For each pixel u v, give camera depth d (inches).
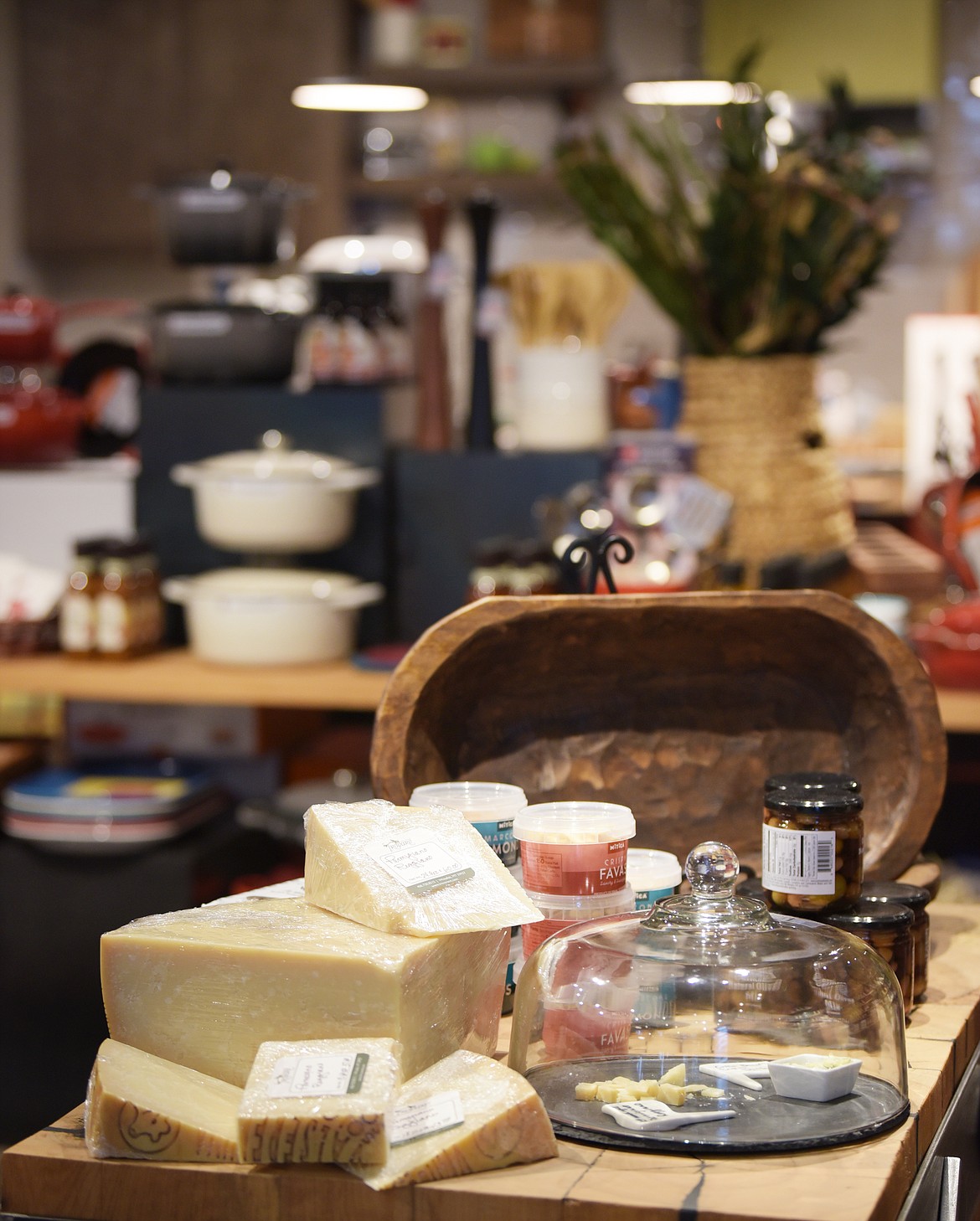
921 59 215.3
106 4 212.7
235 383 117.6
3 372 122.3
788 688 57.2
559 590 102.0
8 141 213.8
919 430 137.4
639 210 106.0
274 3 210.1
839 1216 34.8
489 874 42.5
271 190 111.6
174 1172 37.4
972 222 223.5
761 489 105.7
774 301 104.3
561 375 114.3
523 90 229.9
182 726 116.4
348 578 114.8
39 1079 112.0
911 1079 43.5
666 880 49.7
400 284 118.6
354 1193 36.6
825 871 48.0
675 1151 38.1
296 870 108.0
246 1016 39.6
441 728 53.5
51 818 109.6
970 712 94.3
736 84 103.1
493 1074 39.2
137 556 113.5
